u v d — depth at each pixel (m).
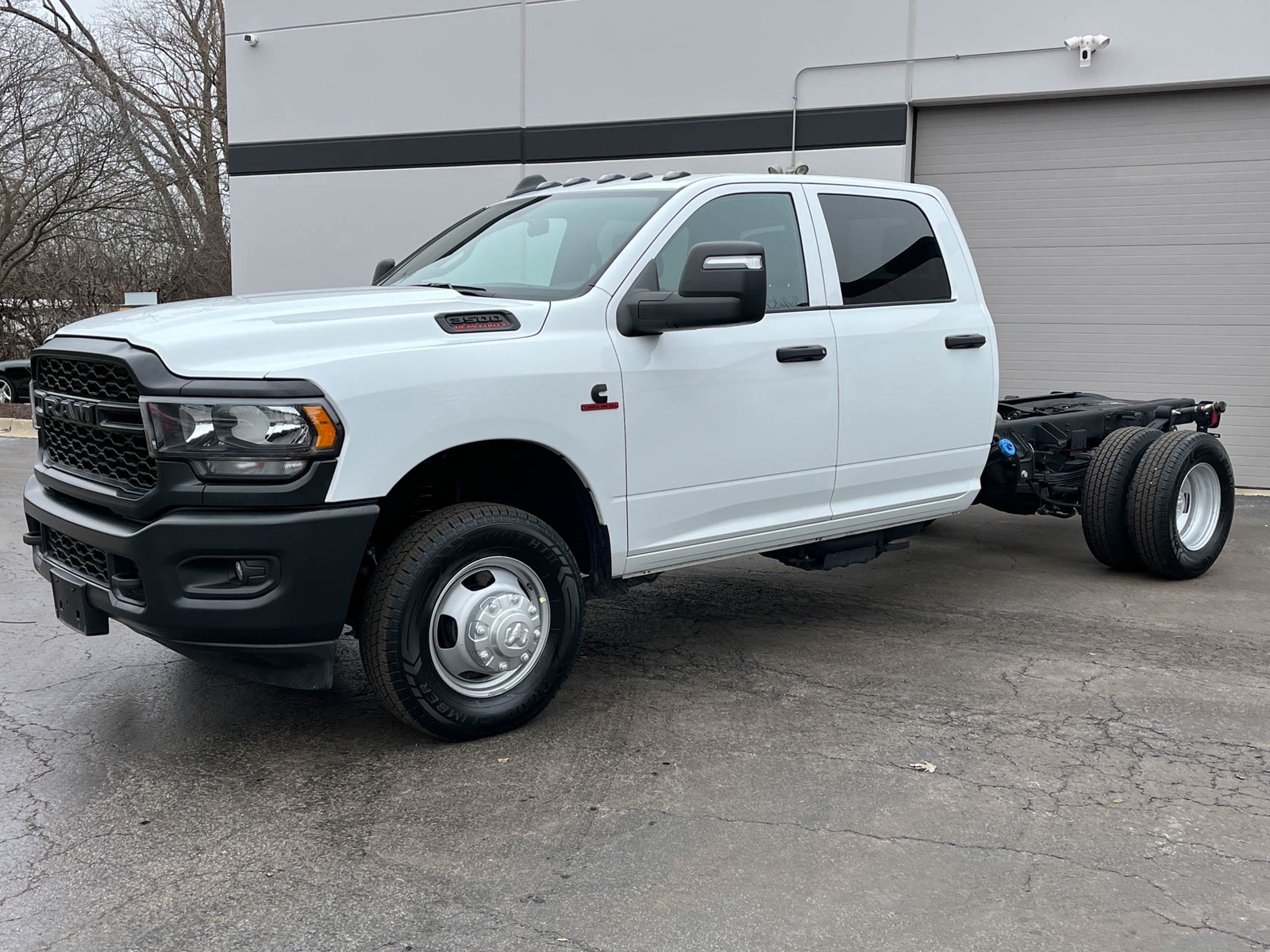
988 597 6.26
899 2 11.11
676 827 3.42
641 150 12.47
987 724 4.27
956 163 11.38
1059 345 11.18
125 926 2.87
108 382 3.76
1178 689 4.68
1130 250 10.77
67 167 23.83
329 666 3.78
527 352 4.02
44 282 24.48
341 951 2.75
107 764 3.91
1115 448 6.52
